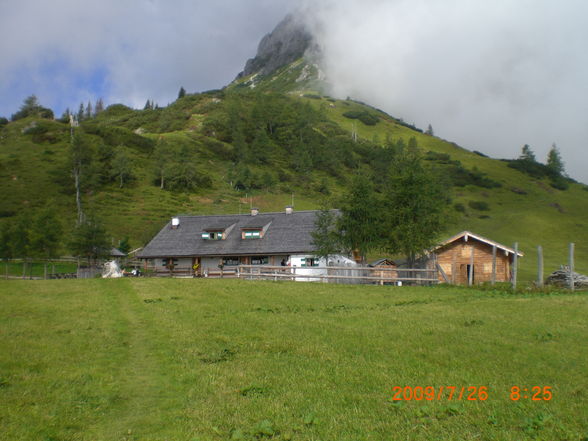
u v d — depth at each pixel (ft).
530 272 210.59
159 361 42.11
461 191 490.08
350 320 58.54
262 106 632.79
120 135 462.60
